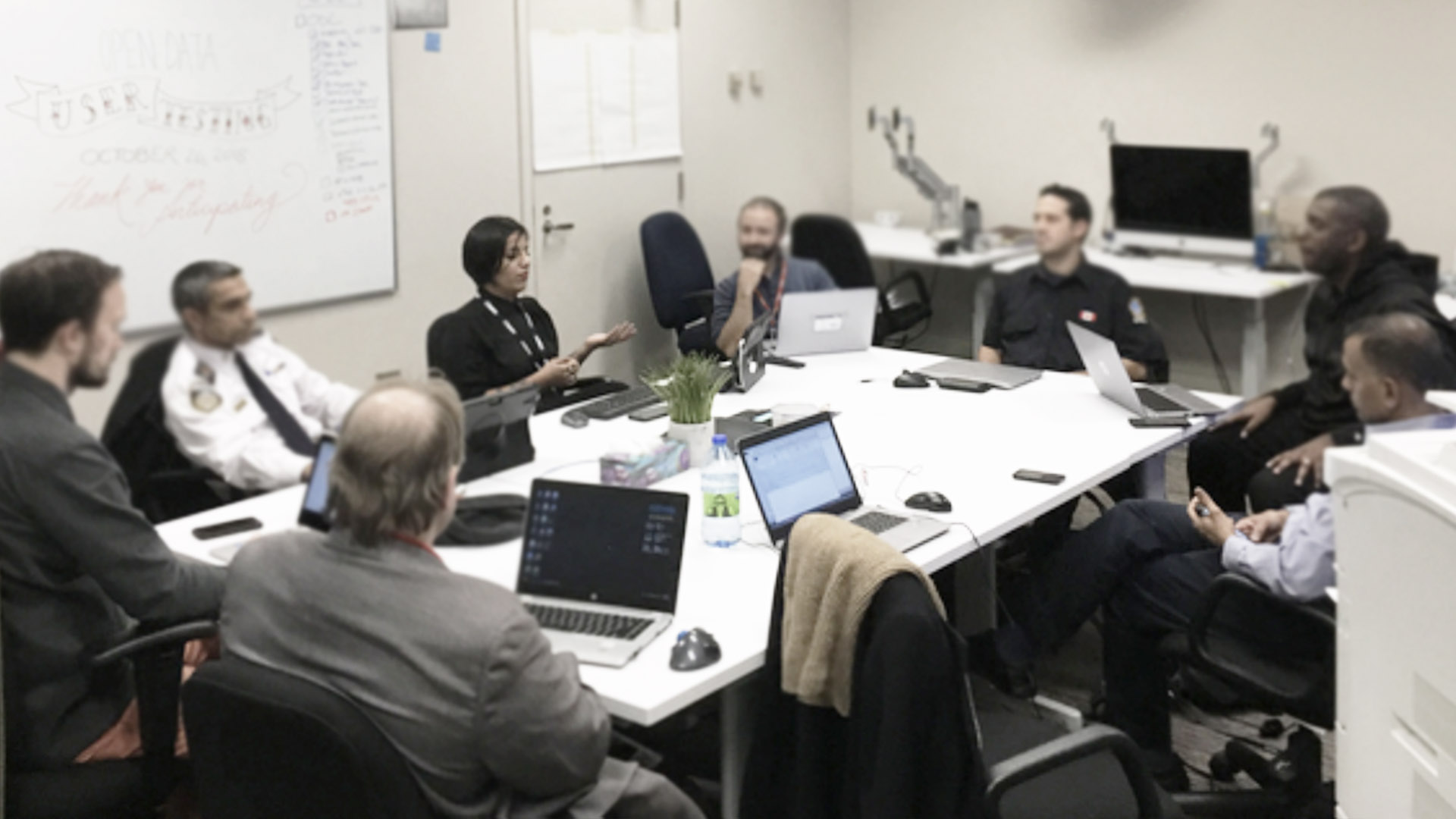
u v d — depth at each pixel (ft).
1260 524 8.95
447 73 15.07
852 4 22.09
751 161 20.13
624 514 7.45
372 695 5.65
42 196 11.68
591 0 16.76
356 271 14.34
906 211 22.49
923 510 9.16
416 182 14.93
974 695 9.53
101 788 7.25
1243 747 9.34
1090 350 12.10
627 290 17.81
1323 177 18.40
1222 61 18.95
